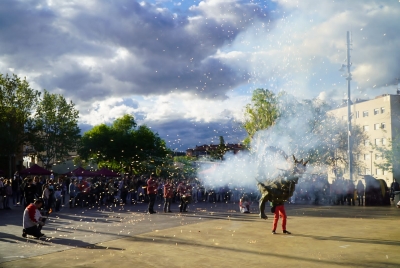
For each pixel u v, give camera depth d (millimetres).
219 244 9922
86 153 56969
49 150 44406
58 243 10336
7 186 20797
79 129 45875
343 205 23734
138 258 8391
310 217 16250
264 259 8117
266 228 12883
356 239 10461
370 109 54594
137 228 13164
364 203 23578
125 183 27266
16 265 7848
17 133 40500
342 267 7328
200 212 19234
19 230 12875
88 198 22953
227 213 18625
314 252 8758
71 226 13836
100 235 11648
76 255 8781
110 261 8125
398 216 16609
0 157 42000
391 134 50500
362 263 7629
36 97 40938
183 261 8047
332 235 11195
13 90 39719
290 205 23688
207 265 7680
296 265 7543
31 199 17719
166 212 19266
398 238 10602
